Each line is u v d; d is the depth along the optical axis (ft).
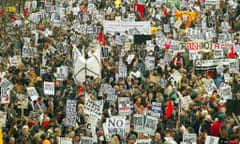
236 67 159.63
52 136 107.65
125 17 228.84
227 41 186.91
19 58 165.17
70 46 182.50
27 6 254.27
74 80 153.69
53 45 183.32
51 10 236.22
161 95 128.98
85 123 114.73
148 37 190.60
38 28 214.90
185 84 138.00
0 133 100.58
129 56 166.20
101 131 112.16
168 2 249.14
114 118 111.14
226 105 124.98
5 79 131.13
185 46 175.63
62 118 121.29
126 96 129.70
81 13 234.79
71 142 105.91
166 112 120.78
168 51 174.91
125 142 109.19
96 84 140.26
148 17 232.53
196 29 200.44
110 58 168.55
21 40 194.49
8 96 125.39
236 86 141.79
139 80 149.59
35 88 133.90
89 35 208.54
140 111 118.62
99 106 115.14
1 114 116.67
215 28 221.46
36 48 179.01
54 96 131.75
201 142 110.32
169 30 208.13
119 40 193.26
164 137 110.42
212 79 150.30
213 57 172.65
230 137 110.73
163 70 154.10
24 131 108.47
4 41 196.85
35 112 122.52
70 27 217.36
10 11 258.57
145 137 108.06
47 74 150.00
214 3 244.22
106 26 210.38
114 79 152.87
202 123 116.47
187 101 129.08
